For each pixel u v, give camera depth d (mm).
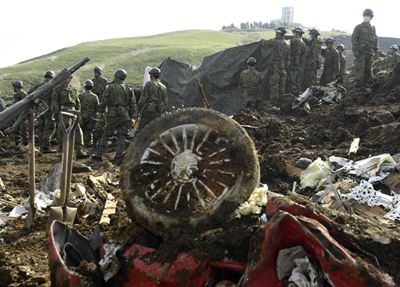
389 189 8828
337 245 4625
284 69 21484
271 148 13625
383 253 4988
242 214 5371
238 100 22312
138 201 5562
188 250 5172
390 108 15586
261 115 18672
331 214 5668
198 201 5473
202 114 5590
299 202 5805
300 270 4738
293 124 17812
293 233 4738
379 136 12594
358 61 19578
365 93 17766
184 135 5586
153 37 79125
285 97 20797
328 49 23406
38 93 8789
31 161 8961
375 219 7520
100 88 21078
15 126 8773
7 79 43000
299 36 22203
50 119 17750
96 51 55969
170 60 23906
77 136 16531
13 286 6727
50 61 52688
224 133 5516
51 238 5543
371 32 19531
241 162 5445
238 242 5051
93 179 11195
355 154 11531
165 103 16375
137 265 5230
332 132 15102
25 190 12070
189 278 5051
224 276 5078
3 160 16766
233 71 22531
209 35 79625
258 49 22328
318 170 9438
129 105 16266
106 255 5430
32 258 7547
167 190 5551
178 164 5547
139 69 45031
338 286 4562
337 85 20859
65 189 8766
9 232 8852
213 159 5512
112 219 8227
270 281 4750
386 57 24891
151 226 5461
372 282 4508
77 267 5391
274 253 4762
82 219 8930
